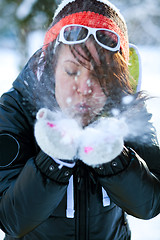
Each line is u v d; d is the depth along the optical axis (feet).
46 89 3.38
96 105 3.04
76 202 3.39
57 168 2.87
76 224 3.39
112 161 2.98
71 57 3.01
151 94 3.61
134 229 8.19
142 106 3.53
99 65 3.02
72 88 3.01
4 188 3.20
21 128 3.43
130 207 3.14
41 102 3.40
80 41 3.00
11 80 19.67
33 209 2.93
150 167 3.56
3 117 3.46
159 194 3.25
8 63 23.26
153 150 3.56
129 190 3.04
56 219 3.40
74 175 3.39
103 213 3.49
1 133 3.35
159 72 20.93
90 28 3.07
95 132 2.69
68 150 2.64
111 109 3.21
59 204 3.38
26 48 15.02
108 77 3.07
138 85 3.88
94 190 3.41
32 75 3.53
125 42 3.55
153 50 23.62
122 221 3.82
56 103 3.35
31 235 3.51
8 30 20.10
